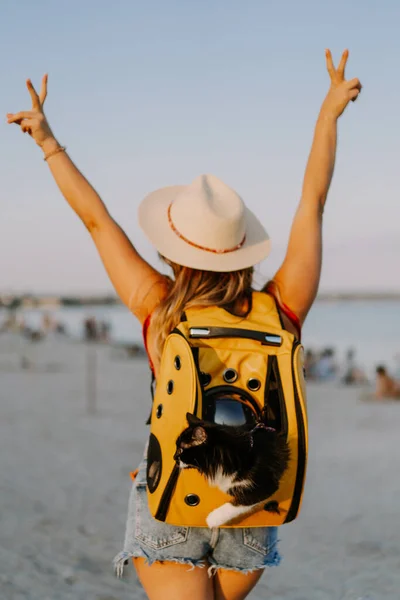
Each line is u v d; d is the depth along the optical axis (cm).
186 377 241
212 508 239
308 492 873
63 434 1328
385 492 865
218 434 227
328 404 2094
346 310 12050
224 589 263
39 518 707
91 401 1895
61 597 490
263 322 256
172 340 248
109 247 274
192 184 276
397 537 652
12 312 7881
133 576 543
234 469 226
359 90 289
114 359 3738
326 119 289
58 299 11462
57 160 285
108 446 1195
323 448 1255
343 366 3394
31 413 1648
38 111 289
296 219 283
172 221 269
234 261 262
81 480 908
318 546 631
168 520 244
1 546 608
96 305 11919
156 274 272
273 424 248
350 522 714
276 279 276
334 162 288
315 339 6531
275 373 247
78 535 650
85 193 280
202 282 262
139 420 1563
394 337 6838
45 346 4278
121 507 765
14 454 1098
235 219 262
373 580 531
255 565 258
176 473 237
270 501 243
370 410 1923
